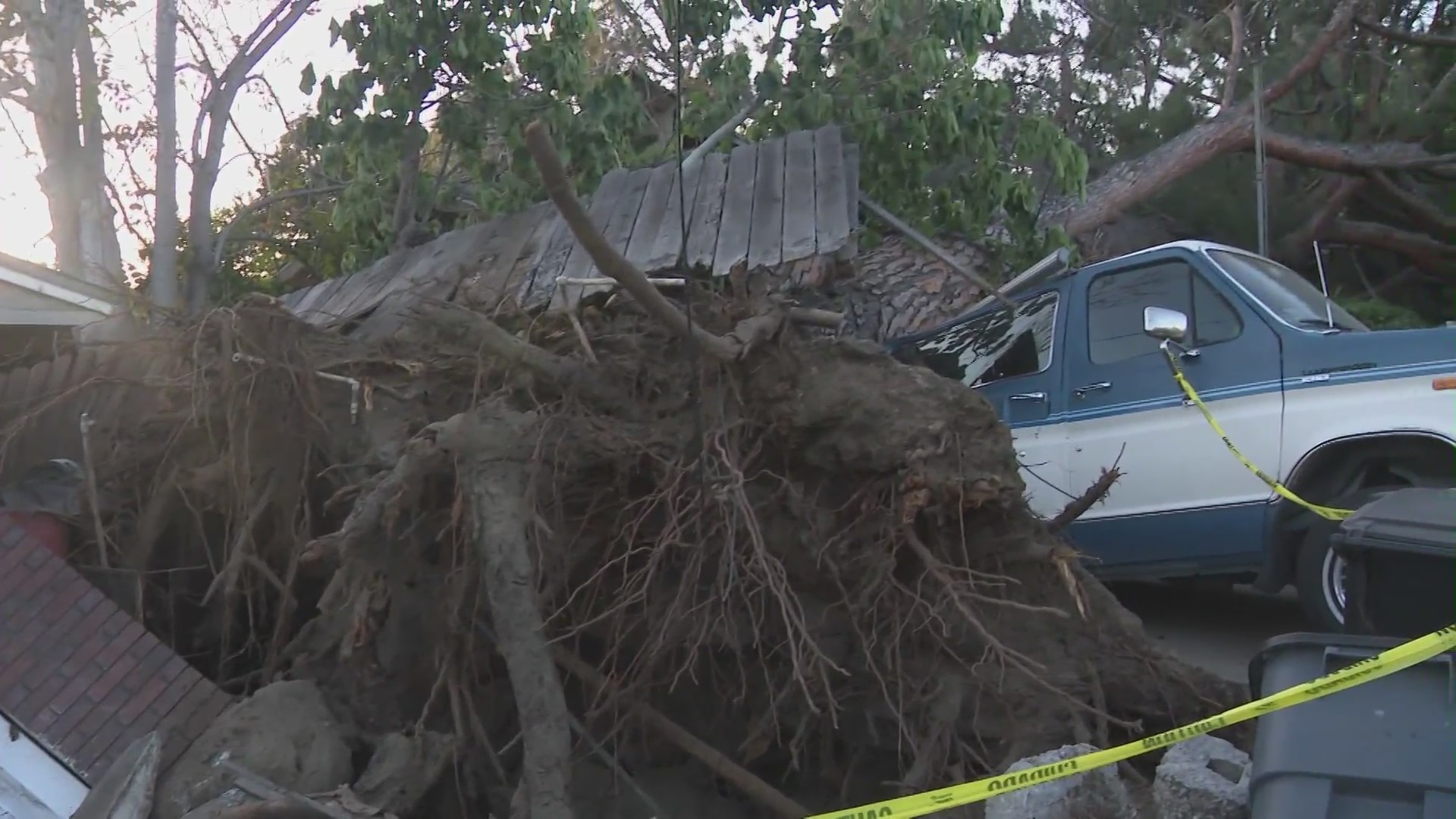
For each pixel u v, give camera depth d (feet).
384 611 13.41
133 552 15.88
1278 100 46.39
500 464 12.00
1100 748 12.24
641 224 23.03
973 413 13.48
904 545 13.04
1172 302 19.93
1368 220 50.55
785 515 13.07
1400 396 17.11
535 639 11.37
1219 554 19.06
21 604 12.78
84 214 34.01
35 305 24.31
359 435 14.43
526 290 20.90
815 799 13.42
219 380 14.75
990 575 12.69
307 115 33.65
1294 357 18.24
